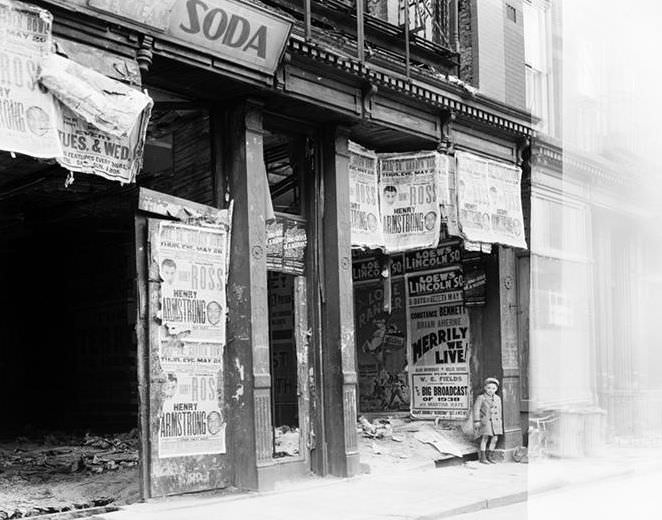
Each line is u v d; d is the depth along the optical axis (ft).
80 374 54.39
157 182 40.83
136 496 32.04
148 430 31.91
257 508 31.07
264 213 36.91
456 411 51.52
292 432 43.88
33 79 26.21
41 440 48.37
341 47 40.83
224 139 37.17
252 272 35.88
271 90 35.99
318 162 41.52
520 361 50.78
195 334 33.96
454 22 53.93
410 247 44.57
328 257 41.01
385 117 42.09
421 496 34.68
